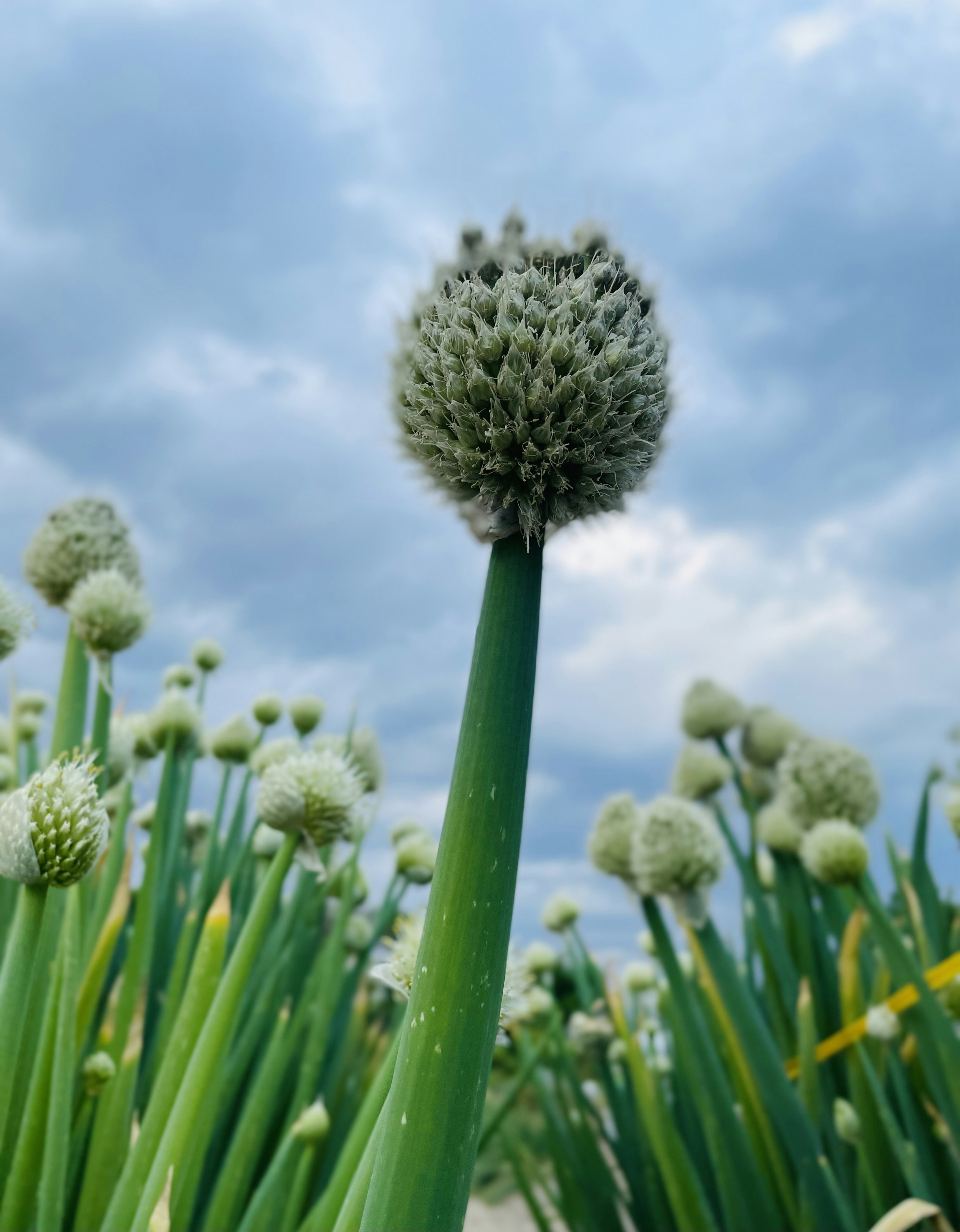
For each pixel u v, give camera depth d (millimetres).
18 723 718
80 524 463
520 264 238
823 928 680
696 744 777
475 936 203
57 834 249
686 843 527
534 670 221
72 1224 419
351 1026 626
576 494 229
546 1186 822
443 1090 199
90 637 412
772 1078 513
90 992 432
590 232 247
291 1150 447
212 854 616
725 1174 564
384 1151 204
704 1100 591
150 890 475
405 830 663
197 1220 501
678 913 530
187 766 641
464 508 236
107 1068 409
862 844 473
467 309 226
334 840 335
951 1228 502
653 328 242
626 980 850
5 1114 255
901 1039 602
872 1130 546
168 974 607
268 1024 575
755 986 751
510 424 221
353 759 564
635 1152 749
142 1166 345
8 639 348
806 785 609
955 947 667
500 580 225
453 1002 201
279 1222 465
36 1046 380
